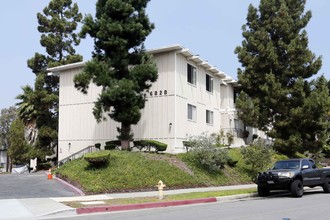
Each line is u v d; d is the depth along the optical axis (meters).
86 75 24.36
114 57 25.17
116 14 25.30
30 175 24.83
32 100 39.44
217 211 12.65
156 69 25.23
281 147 33.81
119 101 24.06
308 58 34.03
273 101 33.81
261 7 36.47
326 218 11.00
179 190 19.94
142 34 25.23
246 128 42.56
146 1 26.39
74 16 44.03
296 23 35.59
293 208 13.40
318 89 34.31
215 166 24.05
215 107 36.19
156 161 22.62
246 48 36.84
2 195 16.73
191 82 31.95
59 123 35.19
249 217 11.16
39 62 43.12
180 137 29.44
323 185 19.92
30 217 11.78
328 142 47.81
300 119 33.38
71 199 15.47
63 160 31.33
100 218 11.34
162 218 11.08
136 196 16.84
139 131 30.20
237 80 37.81
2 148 66.44
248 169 27.20
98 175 19.50
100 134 32.59
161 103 29.55
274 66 35.12
